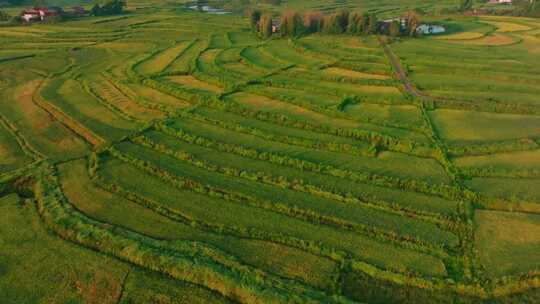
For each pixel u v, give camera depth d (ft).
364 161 130.41
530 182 116.26
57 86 216.95
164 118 164.25
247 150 137.18
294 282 85.56
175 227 104.63
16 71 253.65
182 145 144.05
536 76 201.26
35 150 151.43
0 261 93.91
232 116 165.78
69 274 90.12
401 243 96.22
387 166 127.13
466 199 109.81
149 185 122.52
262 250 95.71
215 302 83.25
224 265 90.53
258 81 201.36
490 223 101.40
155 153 139.95
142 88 204.74
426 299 83.05
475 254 91.81
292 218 106.42
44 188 121.29
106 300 83.92
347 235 99.45
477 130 148.25
